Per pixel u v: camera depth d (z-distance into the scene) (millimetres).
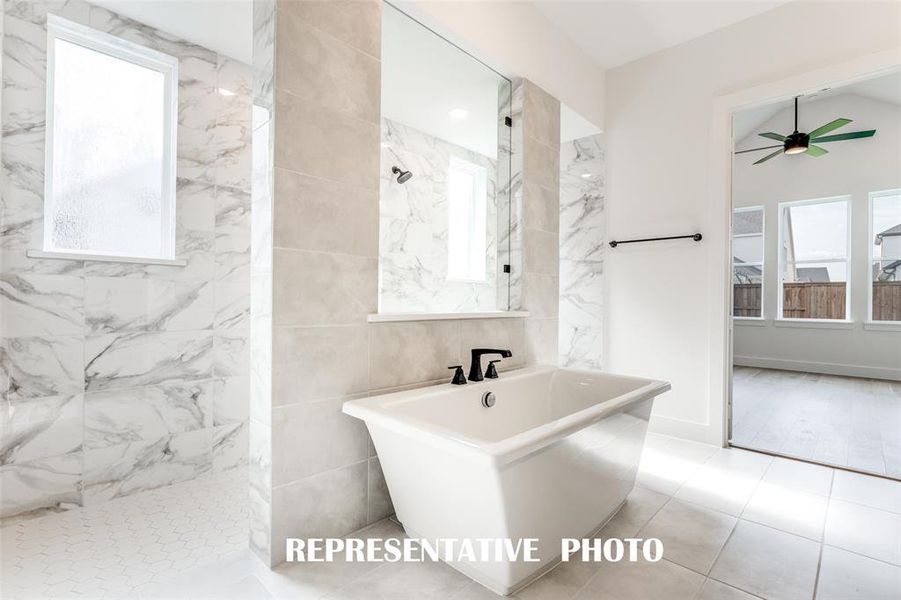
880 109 3201
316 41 1552
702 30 2756
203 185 2246
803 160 3570
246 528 1696
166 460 2113
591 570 1430
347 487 1648
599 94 3191
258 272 1503
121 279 1981
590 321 3338
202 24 2057
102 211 2033
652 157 3018
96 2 1895
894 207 3260
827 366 3561
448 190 2379
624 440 1744
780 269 3723
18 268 1729
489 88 2506
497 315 2311
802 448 2619
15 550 1519
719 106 2711
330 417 1592
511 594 1306
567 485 1419
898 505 1909
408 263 2195
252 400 1530
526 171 2547
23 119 1749
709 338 2750
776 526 1723
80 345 1871
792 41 2457
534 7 2574
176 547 1551
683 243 2867
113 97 2068
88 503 1888
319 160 1559
